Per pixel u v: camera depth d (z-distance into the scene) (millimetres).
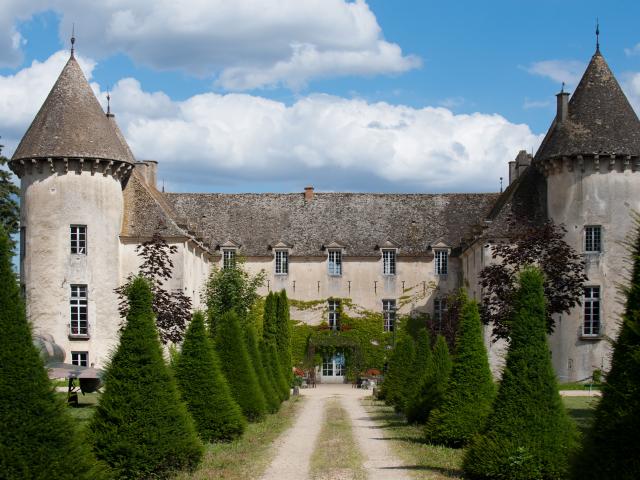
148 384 17172
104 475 13359
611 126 47438
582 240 47125
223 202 66125
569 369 46656
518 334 17344
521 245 35156
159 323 38531
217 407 23609
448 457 20594
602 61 49625
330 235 63938
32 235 47750
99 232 47969
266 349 40625
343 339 61844
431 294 62594
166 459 17109
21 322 12547
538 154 52719
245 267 62969
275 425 29438
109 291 48094
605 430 11469
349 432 27703
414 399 29547
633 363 11289
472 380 22719
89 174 47906
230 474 18188
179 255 49688
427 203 66000
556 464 16188
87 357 47312
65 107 48250
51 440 12305
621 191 47000
